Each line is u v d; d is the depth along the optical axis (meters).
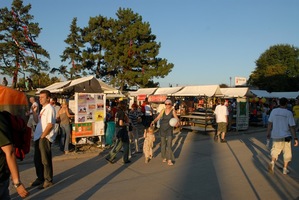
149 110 15.73
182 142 12.54
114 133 10.52
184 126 17.53
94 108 9.95
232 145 11.72
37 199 5.13
